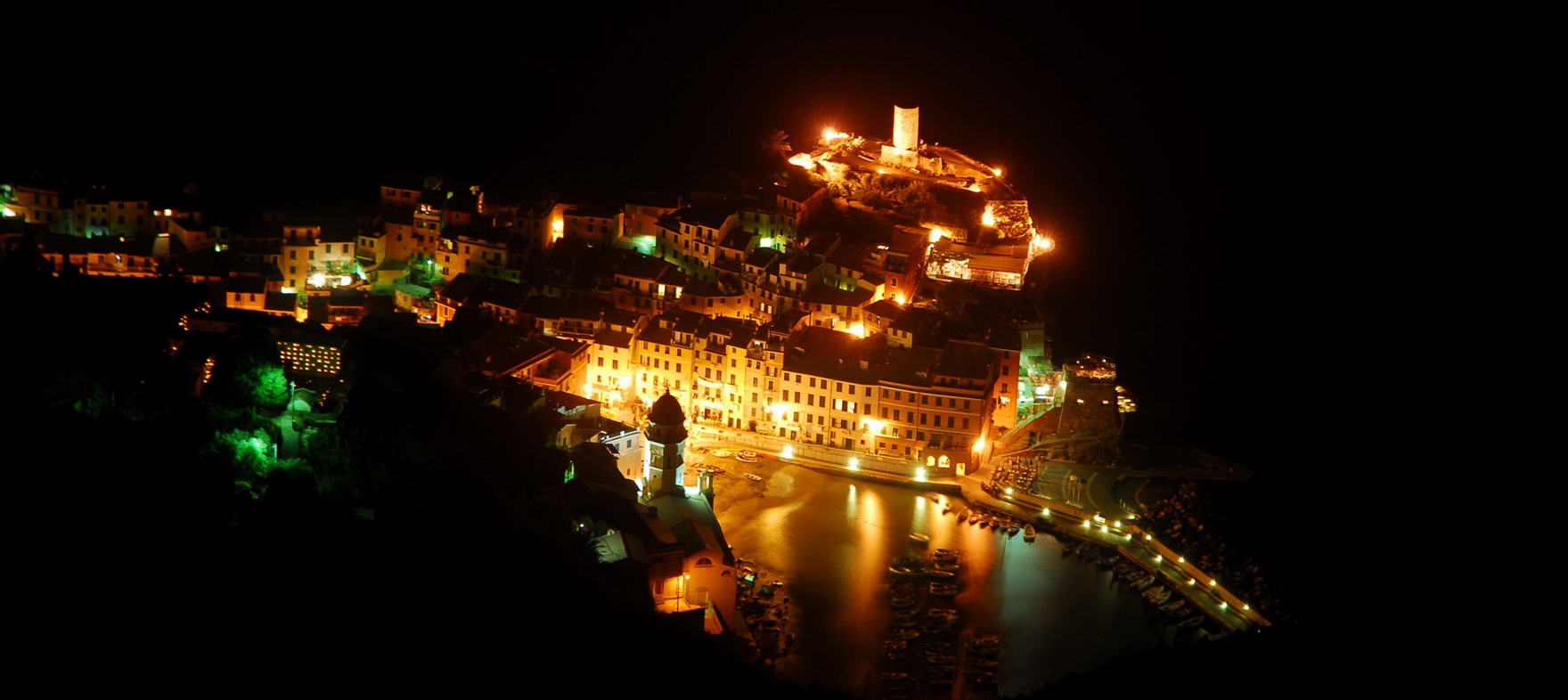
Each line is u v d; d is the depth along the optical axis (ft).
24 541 380.17
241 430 482.69
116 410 463.01
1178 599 580.30
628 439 631.97
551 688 393.91
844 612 560.61
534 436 583.99
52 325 517.14
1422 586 580.30
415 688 370.12
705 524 571.28
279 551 416.05
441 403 547.90
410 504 470.80
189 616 371.76
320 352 587.27
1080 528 637.71
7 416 434.71
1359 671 498.69
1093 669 522.47
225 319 602.85
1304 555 613.52
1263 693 479.00
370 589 410.11
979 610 567.59
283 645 370.94
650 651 442.91
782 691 458.50
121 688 334.65
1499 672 493.77
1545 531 642.22
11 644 342.44
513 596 436.76
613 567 500.33
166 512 409.69
